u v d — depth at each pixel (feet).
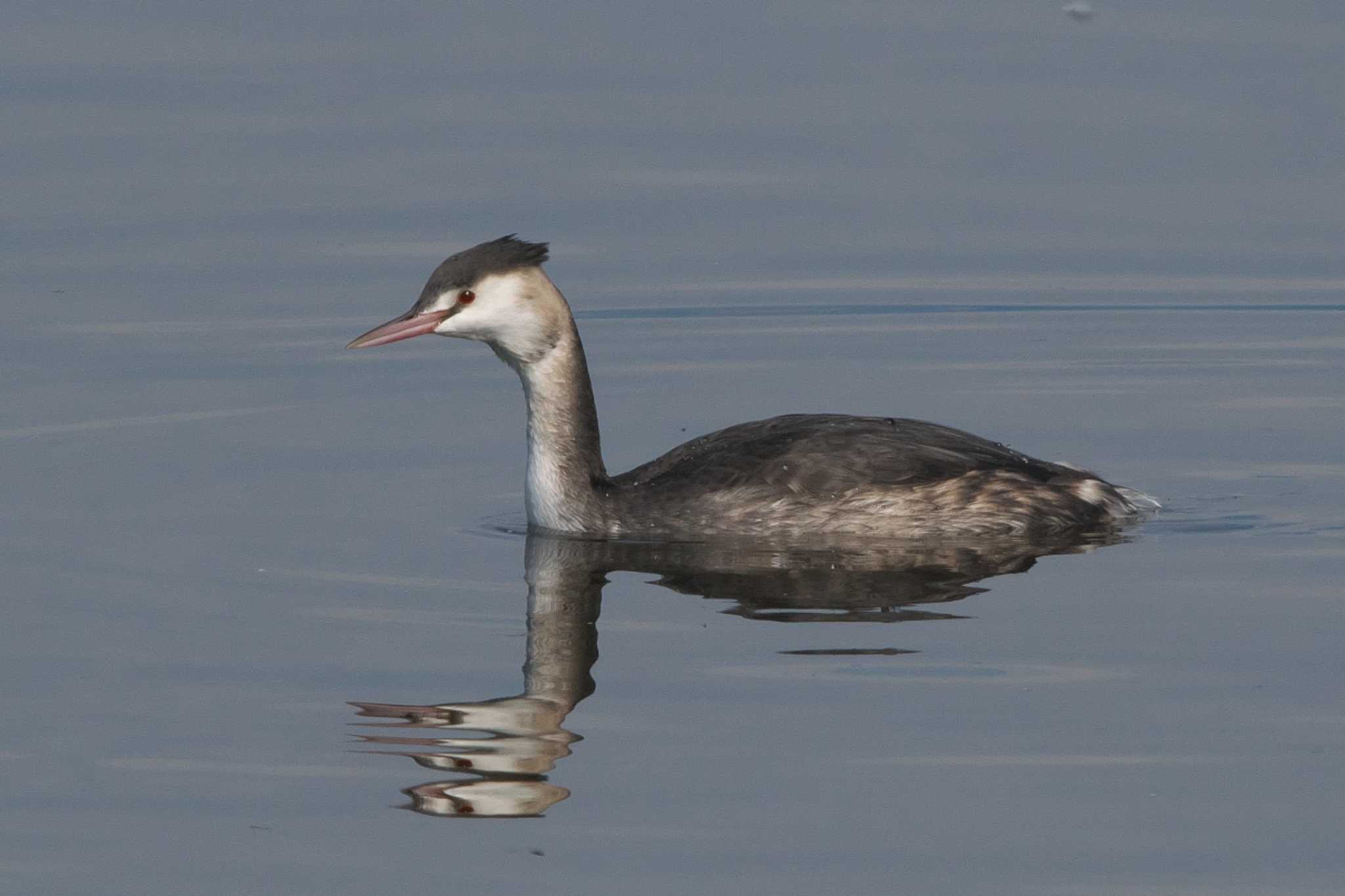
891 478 47.44
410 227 70.49
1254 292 67.67
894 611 42.63
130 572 45.47
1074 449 54.95
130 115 77.82
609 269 69.67
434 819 34.19
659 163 75.20
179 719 37.81
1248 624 41.45
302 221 70.90
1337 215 72.18
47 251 68.74
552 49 84.79
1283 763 35.40
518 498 51.37
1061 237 71.56
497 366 63.05
